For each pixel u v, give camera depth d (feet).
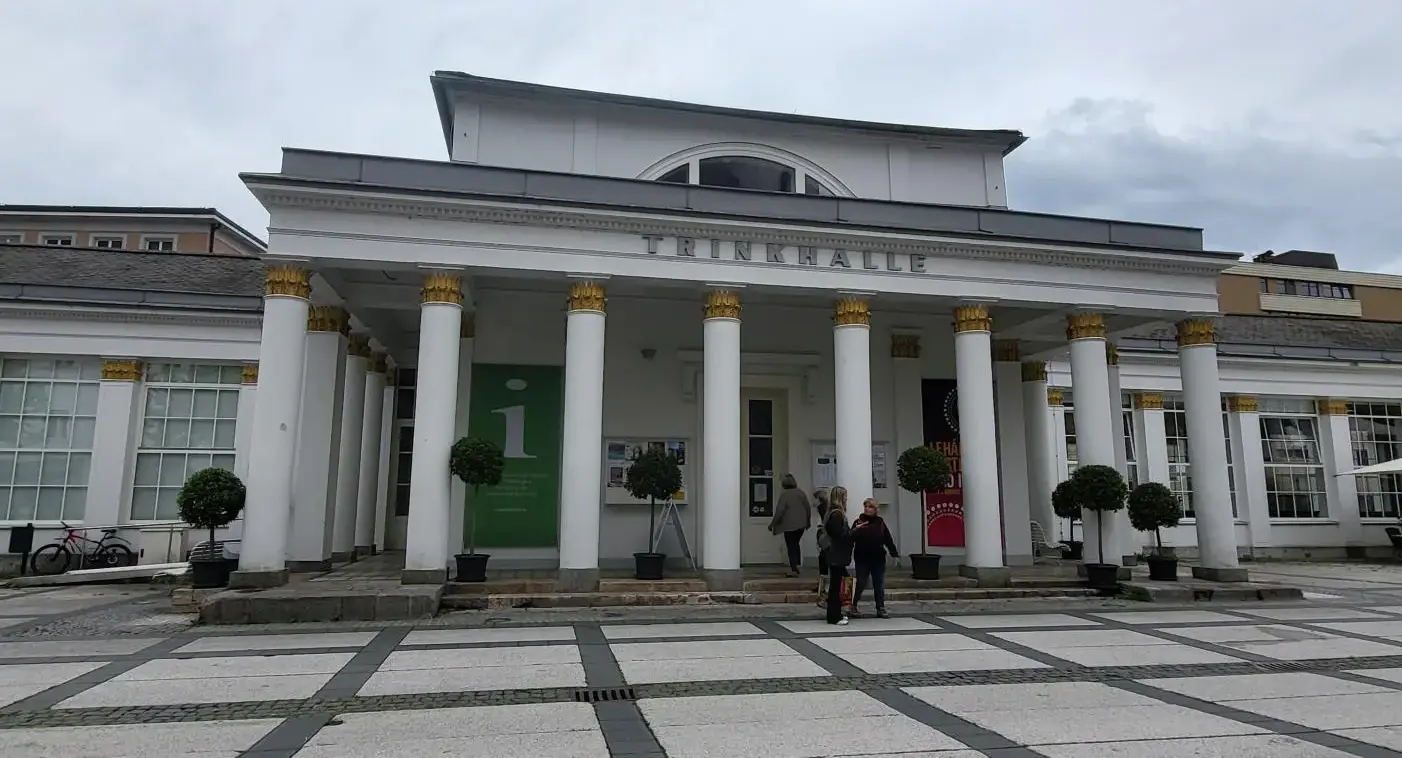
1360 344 85.92
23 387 57.11
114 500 55.62
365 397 54.65
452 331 38.14
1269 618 35.73
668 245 40.52
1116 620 34.86
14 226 79.82
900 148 54.08
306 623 32.42
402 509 60.80
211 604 32.12
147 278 63.31
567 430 38.93
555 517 46.93
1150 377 72.79
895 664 25.00
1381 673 24.13
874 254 42.93
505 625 32.27
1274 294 122.42
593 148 49.34
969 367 43.83
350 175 38.68
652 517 43.27
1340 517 75.31
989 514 42.80
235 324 58.49
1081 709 19.61
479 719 18.51
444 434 37.58
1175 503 44.52
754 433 52.60
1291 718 18.84
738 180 52.26
